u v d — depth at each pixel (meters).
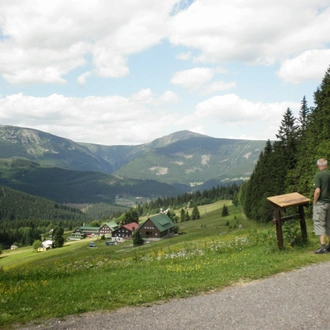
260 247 14.80
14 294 9.70
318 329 5.52
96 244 133.00
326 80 44.94
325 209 11.01
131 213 194.88
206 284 9.02
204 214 174.75
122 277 11.62
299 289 7.77
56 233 138.75
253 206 78.62
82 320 6.90
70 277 13.20
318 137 39.97
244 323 5.98
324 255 10.84
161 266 13.80
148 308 7.38
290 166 57.34
